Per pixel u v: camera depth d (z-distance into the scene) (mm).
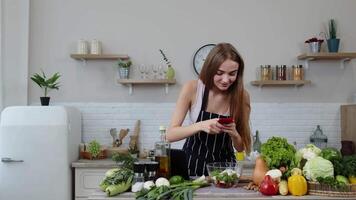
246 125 2285
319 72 4723
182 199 1712
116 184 1845
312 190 1812
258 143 4484
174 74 4625
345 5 4719
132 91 4711
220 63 2031
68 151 3961
